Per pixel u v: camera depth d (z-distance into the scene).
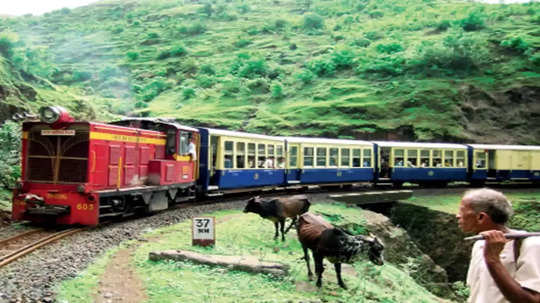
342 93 60.31
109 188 13.27
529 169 33.66
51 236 11.15
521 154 33.47
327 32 111.25
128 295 7.25
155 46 109.88
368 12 129.88
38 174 12.84
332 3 151.00
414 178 29.31
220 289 7.70
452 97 52.62
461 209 3.56
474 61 61.56
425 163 29.89
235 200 20.12
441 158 30.55
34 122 12.94
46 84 34.38
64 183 12.55
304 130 48.72
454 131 47.38
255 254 10.54
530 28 77.50
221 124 51.56
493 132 50.75
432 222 23.84
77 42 114.94
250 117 55.53
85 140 12.51
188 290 7.52
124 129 14.01
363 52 76.12
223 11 142.50
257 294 7.60
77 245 10.41
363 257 7.85
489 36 72.56
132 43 114.19
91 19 154.25
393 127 48.12
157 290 7.47
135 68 92.44
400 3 136.00
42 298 6.81
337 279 8.82
